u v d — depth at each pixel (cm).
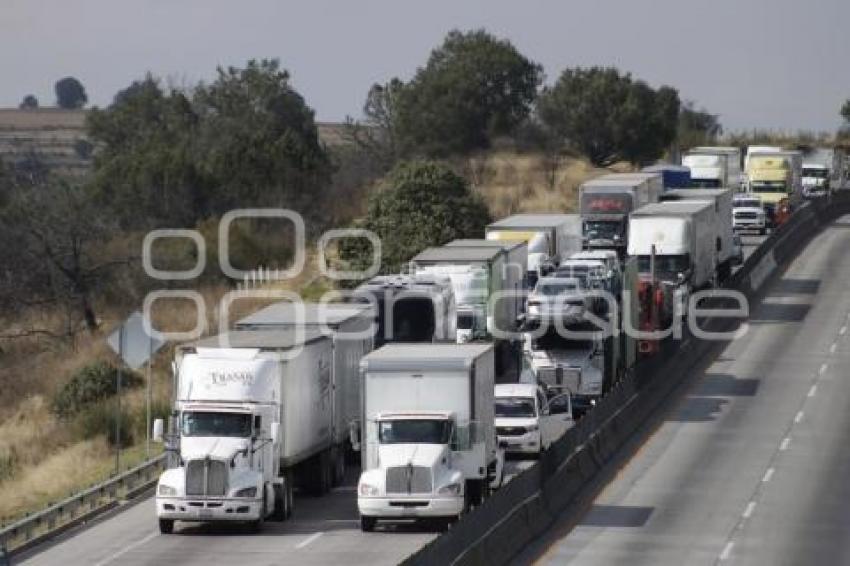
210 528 11206
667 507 11762
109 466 14325
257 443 11050
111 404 16800
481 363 11319
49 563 10125
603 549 10350
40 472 14562
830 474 13000
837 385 17275
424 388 11094
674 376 17362
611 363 16288
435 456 10825
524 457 13525
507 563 9844
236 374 11200
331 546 10438
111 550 10494
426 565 8075
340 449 12900
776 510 11631
